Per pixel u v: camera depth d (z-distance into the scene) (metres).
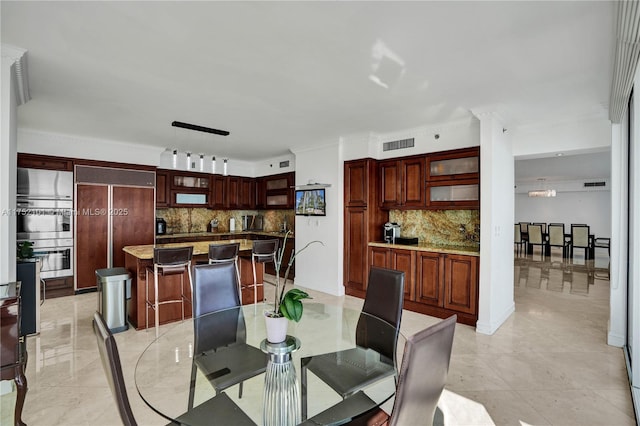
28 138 4.51
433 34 2.08
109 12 1.86
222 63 2.50
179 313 3.89
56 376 2.55
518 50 2.28
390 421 1.07
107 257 5.14
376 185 4.93
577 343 3.27
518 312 4.27
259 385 2.04
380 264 4.66
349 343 2.24
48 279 4.66
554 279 6.34
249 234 7.11
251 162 7.39
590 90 2.99
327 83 2.88
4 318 1.92
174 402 1.93
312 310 3.08
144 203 5.52
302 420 1.50
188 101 3.35
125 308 3.58
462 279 3.86
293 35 2.10
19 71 2.49
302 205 5.63
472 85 2.90
